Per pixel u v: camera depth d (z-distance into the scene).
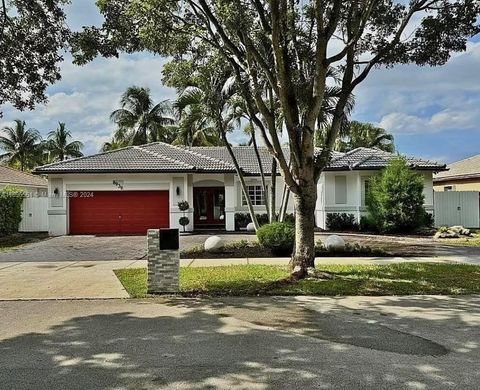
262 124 12.19
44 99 11.70
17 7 10.77
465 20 10.76
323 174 24.19
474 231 22.55
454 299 8.15
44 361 5.22
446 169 23.61
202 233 23.08
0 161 49.66
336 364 5.00
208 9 9.94
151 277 8.98
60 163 23.62
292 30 10.22
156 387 4.45
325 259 13.11
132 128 40.88
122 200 23.44
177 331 6.36
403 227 20.94
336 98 13.12
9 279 10.68
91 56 11.13
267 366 4.96
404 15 11.35
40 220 25.11
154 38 10.73
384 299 8.21
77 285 9.84
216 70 14.29
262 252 14.68
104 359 5.26
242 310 7.52
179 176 23.36
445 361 5.06
